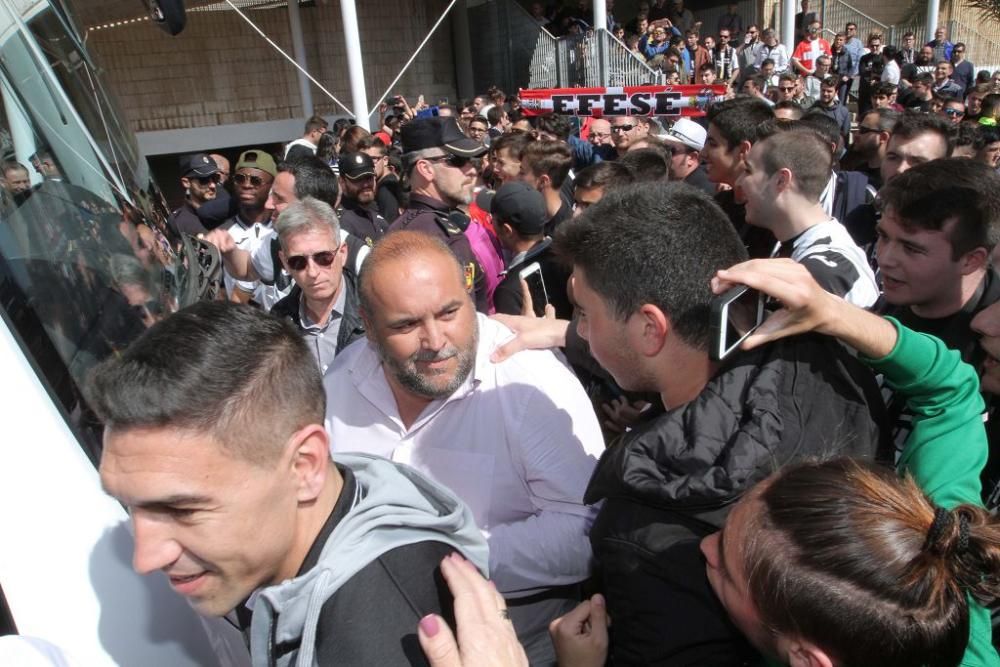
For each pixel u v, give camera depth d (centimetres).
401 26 1304
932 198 185
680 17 1489
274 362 92
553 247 135
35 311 125
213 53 1155
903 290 198
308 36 1218
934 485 125
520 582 170
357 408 194
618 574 115
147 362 87
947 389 127
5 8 171
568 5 1490
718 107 351
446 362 167
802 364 119
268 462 91
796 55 1283
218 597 96
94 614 104
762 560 95
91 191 176
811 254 223
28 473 108
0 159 139
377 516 100
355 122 954
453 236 354
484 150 380
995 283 196
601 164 338
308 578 93
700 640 108
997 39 1705
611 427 224
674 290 116
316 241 271
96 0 660
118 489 88
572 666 131
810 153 234
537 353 183
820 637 92
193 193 467
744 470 107
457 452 177
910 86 1075
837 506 93
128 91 1112
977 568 91
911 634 89
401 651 90
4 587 102
